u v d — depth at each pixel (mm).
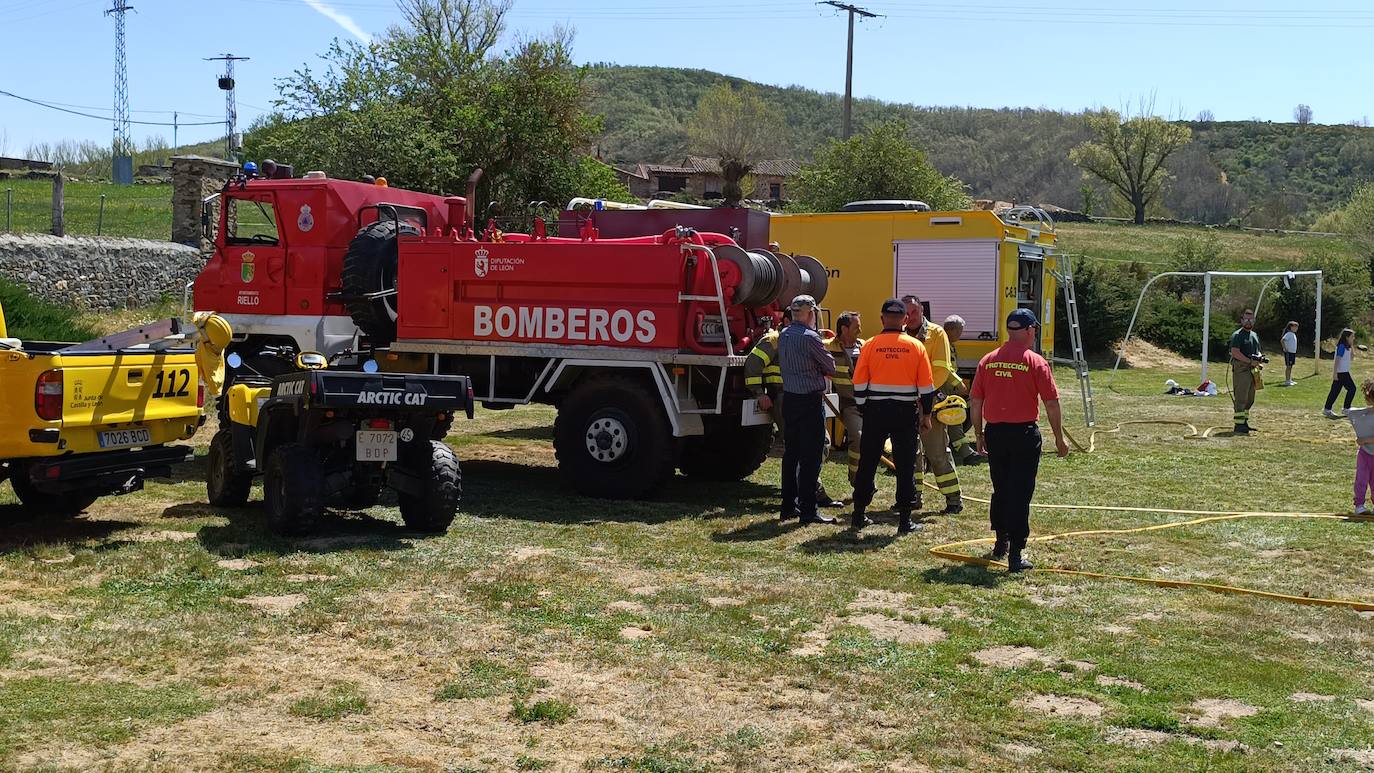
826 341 10961
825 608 6605
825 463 12570
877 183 32719
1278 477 11945
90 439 7941
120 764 4242
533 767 4359
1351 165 143500
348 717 4832
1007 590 7129
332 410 8047
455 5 33938
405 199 12430
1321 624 6410
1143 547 8430
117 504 9297
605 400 10008
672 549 8148
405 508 8484
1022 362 7621
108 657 5465
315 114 24781
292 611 6266
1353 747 4645
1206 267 42062
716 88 96750
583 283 10078
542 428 15492
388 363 11180
